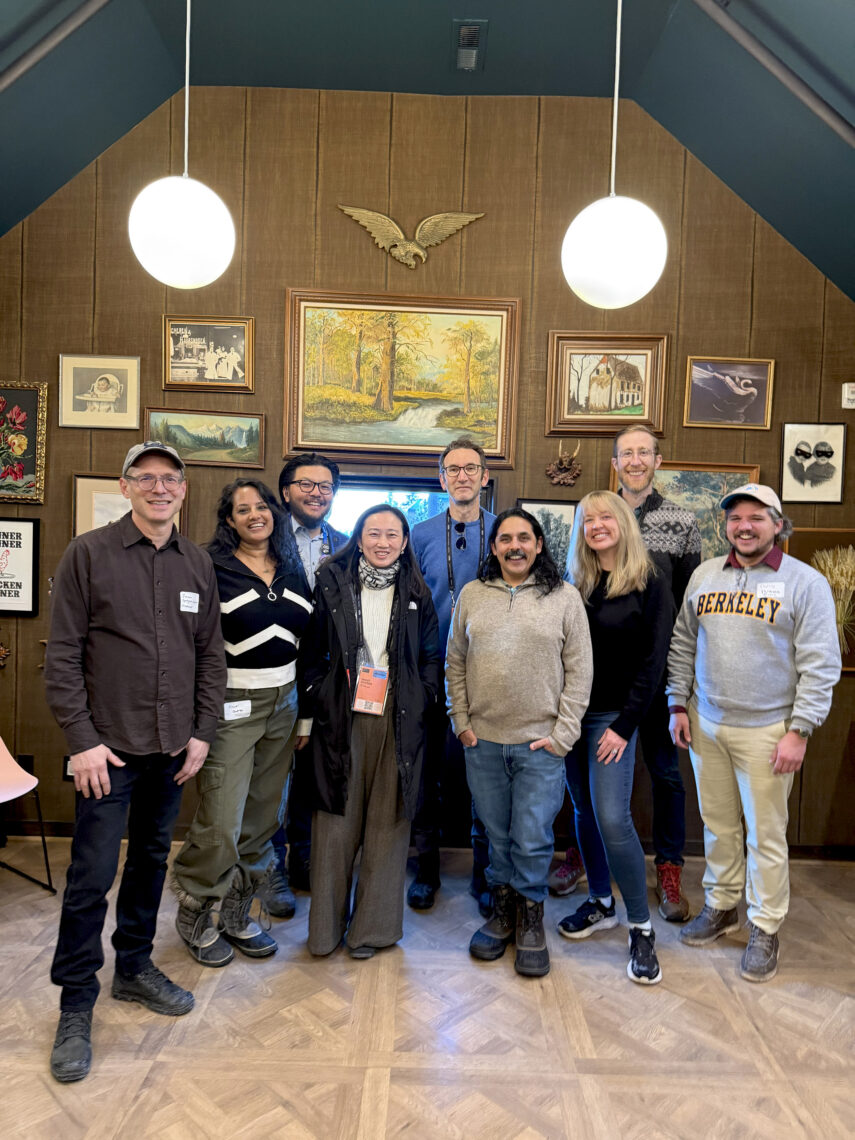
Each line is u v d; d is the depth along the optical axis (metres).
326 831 2.40
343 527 3.40
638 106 3.33
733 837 2.57
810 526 3.38
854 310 3.33
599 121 3.32
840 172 2.84
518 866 2.38
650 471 2.86
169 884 2.95
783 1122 1.76
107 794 1.96
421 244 3.34
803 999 2.26
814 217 3.11
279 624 2.38
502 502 3.39
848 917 2.81
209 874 2.34
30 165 3.07
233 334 3.35
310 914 2.42
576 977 2.36
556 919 2.76
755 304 3.35
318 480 2.79
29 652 3.39
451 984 2.30
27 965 2.35
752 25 2.67
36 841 3.35
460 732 2.46
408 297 3.32
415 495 3.39
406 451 3.36
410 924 2.68
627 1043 2.03
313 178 3.33
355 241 3.35
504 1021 2.12
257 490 2.37
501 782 2.41
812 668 2.30
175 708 2.04
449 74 3.20
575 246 2.68
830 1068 1.95
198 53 3.11
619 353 3.36
